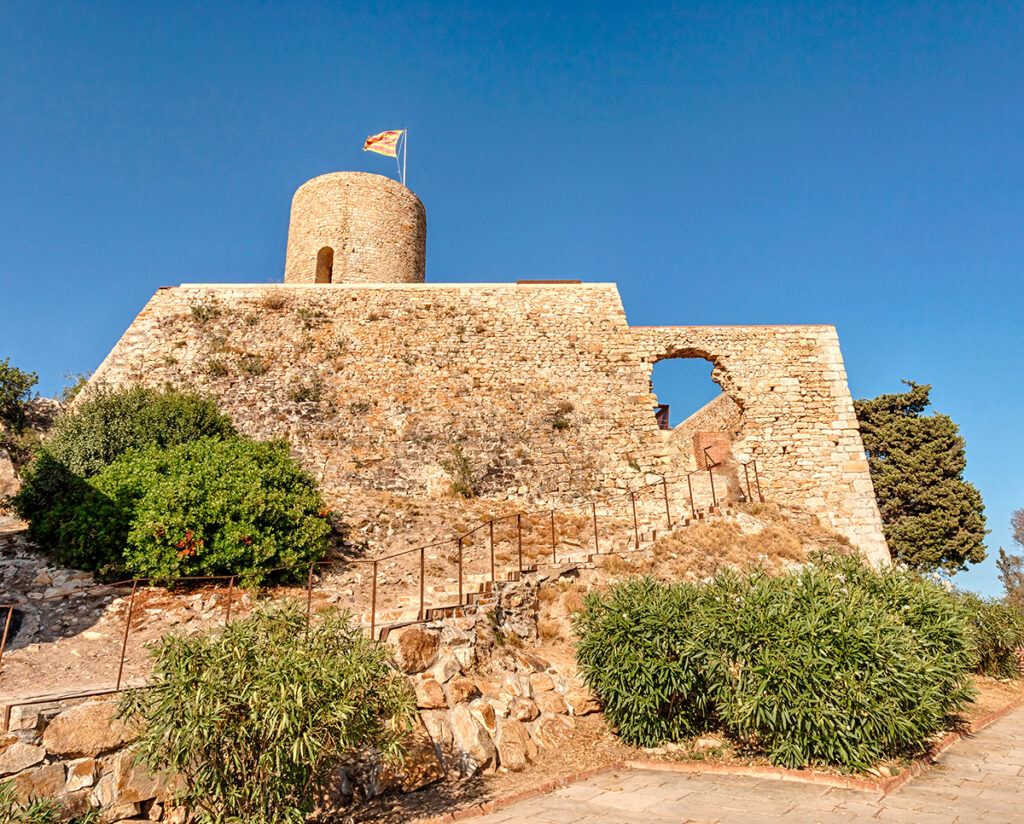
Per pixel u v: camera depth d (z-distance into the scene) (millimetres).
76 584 10836
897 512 26234
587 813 6949
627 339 22609
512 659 10312
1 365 19172
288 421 19984
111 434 14852
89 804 6434
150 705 6262
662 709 9477
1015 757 9664
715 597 9633
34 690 7559
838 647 8453
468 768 8141
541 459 20203
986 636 15453
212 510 11602
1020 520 36250
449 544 15633
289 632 6848
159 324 22031
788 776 8188
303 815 6426
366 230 27547
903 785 8133
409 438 20156
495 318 22891
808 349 22641
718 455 21203
